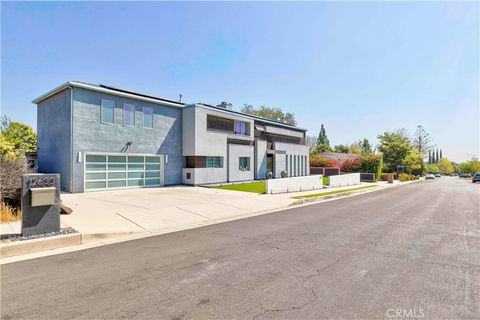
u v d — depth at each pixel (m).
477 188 26.39
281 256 5.44
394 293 3.81
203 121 21.20
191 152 20.61
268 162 30.02
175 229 7.97
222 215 10.08
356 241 6.58
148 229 7.80
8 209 8.32
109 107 16.98
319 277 4.38
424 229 7.90
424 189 24.97
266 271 4.65
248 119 26.16
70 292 3.87
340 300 3.62
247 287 4.02
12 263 5.07
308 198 14.89
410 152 47.28
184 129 21.27
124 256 5.46
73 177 15.41
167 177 20.28
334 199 16.12
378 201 15.11
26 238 6.05
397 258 5.31
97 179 16.55
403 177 42.91
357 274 4.50
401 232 7.52
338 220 9.32
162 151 19.91
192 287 4.03
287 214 10.61
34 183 6.35
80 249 5.96
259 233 7.42
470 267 4.83
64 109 16.12
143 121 18.78
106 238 6.89
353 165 40.19
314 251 5.77
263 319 3.16
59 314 3.29
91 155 16.28
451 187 28.05
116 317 3.22
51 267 4.86
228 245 6.25
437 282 4.18
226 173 23.38
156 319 3.17
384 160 46.62
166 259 5.28
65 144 15.93
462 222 8.99
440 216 10.15
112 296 3.75
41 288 4.00
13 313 3.32
